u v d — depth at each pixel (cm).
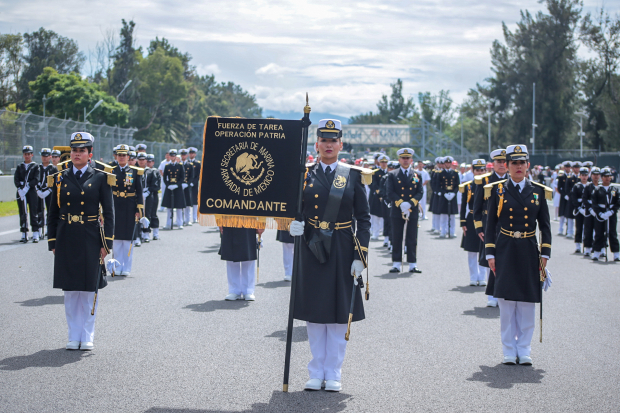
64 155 1212
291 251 1118
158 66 8581
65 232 661
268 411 486
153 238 1723
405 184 1234
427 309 877
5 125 2786
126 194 1127
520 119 7256
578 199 1555
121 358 625
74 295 663
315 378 547
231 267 931
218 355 641
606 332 749
